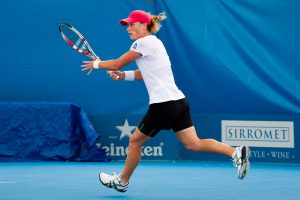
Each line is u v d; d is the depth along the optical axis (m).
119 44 30.12
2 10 30.83
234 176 23.91
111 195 18.80
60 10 30.48
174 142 29.91
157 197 18.36
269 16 28.44
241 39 28.77
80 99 30.52
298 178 23.20
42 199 18.00
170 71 18.08
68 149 29.59
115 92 30.27
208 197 18.31
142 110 30.06
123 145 30.16
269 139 28.59
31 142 29.91
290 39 28.19
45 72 30.72
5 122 30.00
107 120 30.28
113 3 30.08
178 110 17.80
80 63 30.44
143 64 17.91
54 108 29.75
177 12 29.48
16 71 30.86
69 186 20.98
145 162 29.41
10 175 24.38
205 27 29.20
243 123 28.92
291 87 28.16
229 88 28.97
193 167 27.25
